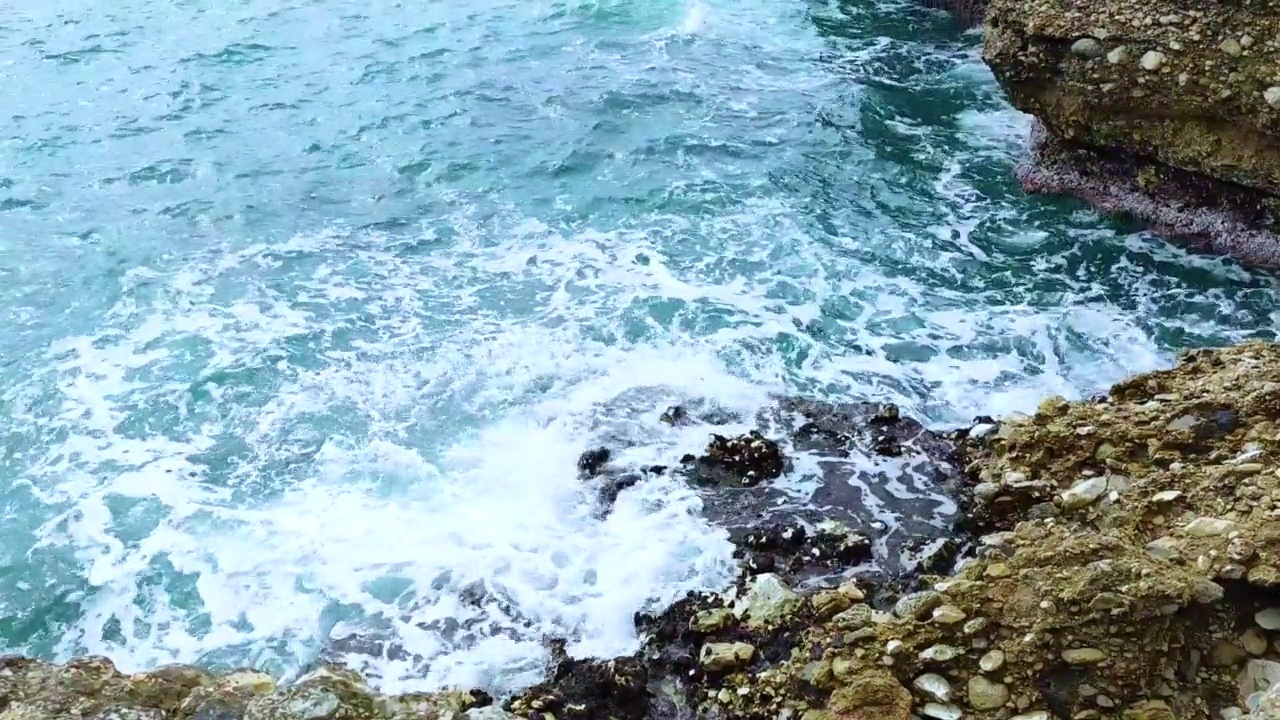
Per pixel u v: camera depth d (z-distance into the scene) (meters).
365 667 9.77
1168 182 16.77
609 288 15.52
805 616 9.66
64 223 17.52
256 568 10.94
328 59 23.75
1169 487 10.05
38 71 22.97
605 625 10.03
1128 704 7.71
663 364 13.76
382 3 26.88
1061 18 16.81
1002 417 12.54
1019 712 7.84
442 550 11.01
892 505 11.34
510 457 12.24
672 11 26.59
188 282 15.89
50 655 10.20
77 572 11.00
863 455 12.11
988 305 15.10
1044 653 8.05
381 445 12.52
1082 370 13.62
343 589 10.63
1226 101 15.29
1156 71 15.86
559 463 12.10
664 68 23.50
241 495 11.93
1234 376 11.54
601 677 9.30
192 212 17.88
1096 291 15.38
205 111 21.45
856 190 18.42
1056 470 11.01
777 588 9.98
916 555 10.59
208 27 25.31
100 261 16.41
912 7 27.20
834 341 14.27
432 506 11.60
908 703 8.06
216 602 10.60
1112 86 16.36
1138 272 15.80
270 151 19.94
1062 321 14.62
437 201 18.27
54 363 14.10
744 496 11.55
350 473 12.15
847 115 21.30
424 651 9.90
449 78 22.88
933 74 23.30
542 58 23.91
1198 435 10.70
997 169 19.00
